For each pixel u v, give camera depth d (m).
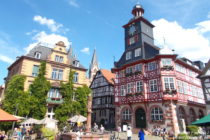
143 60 29.44
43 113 26.41
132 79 30.66
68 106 29.00
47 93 28.80
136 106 28.72
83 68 34.94
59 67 31.70
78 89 32.06
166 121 24.17
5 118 11.60
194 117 29.44
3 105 25.28
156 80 27.05
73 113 29.53
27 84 27.72
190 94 30.00
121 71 33.78
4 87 35.38
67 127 25.61
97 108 45.12
